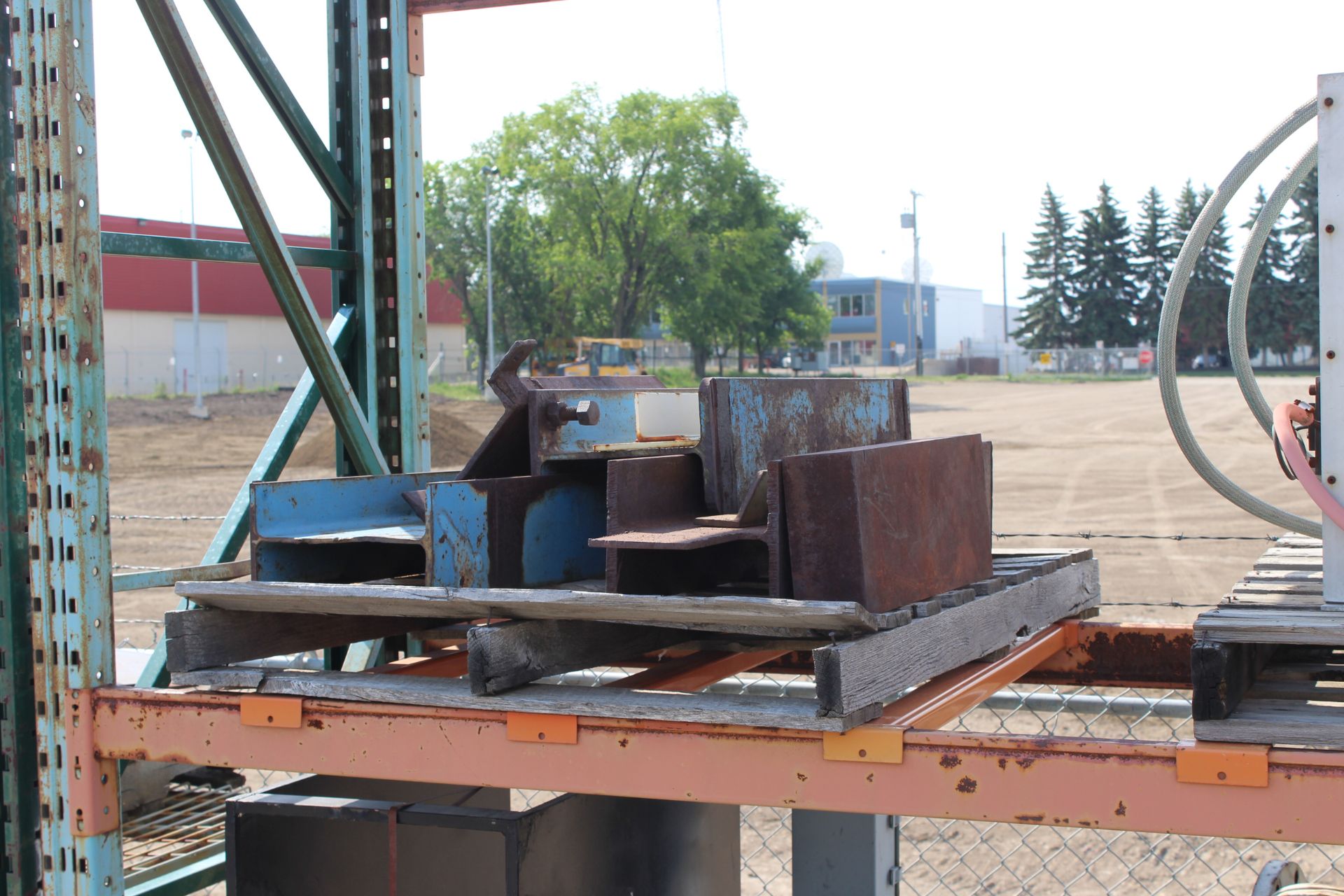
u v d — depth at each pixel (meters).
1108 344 80.38
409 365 4.04
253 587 2.56
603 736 2.29
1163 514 19.08
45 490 2.76
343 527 3.07
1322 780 1.95
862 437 3.44
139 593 12.44
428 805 2.56
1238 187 2.82
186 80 3.10
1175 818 2.02
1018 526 18.14
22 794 2.88
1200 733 2.05
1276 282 73.62
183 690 2.71
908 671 2.32
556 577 2.90
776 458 2.97
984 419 40.94
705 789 2.24
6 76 2.89
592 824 2.64
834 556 2.35
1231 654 2.13
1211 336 74.19
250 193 3.27
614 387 3.19
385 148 4.02
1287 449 2.39
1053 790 2.07
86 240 2.74
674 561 2.69
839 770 2.17
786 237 69.19
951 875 5.23
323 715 2.51
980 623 2.69
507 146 55.88
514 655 2.40
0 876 2.88
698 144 54.72
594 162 54.50
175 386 45.66
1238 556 14.88
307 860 2.58
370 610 2.56
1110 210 80.56
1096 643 3.48
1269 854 5.31
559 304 58.81
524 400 2.87
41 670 2.78
